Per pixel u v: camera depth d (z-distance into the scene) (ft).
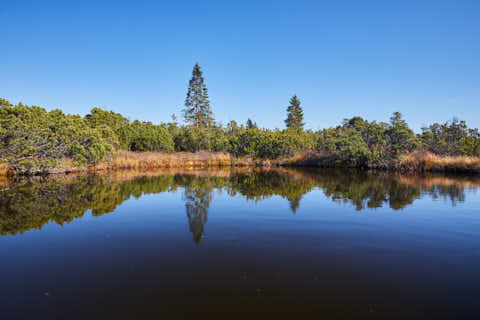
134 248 16.55
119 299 10.89
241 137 115.65
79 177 57.57
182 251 16.01
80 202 30.73
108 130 83.35
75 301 10.75
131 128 103.60
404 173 66.18
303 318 9.68
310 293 11.33
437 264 14.11
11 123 54.49
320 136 127.34
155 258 14.98
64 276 12.91
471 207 27.17
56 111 76.48
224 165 103.04
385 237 18.35
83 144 70.85
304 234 19.04
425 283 12.16
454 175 59.77
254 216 24.11
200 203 29.99
